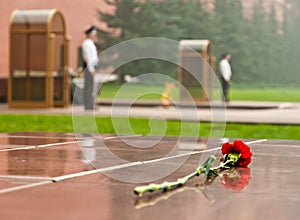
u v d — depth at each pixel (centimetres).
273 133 1491
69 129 1502
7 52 4969
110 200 356
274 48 8562
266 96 6147
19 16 2494
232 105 3102
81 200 356
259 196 379
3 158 570
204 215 318
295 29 8762
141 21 6738
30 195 371
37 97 2514
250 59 8188
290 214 325
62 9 6034
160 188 386
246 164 526
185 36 7331
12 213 319
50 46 2489
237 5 7962
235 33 7962
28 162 540
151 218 309
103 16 6538
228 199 366
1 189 392
